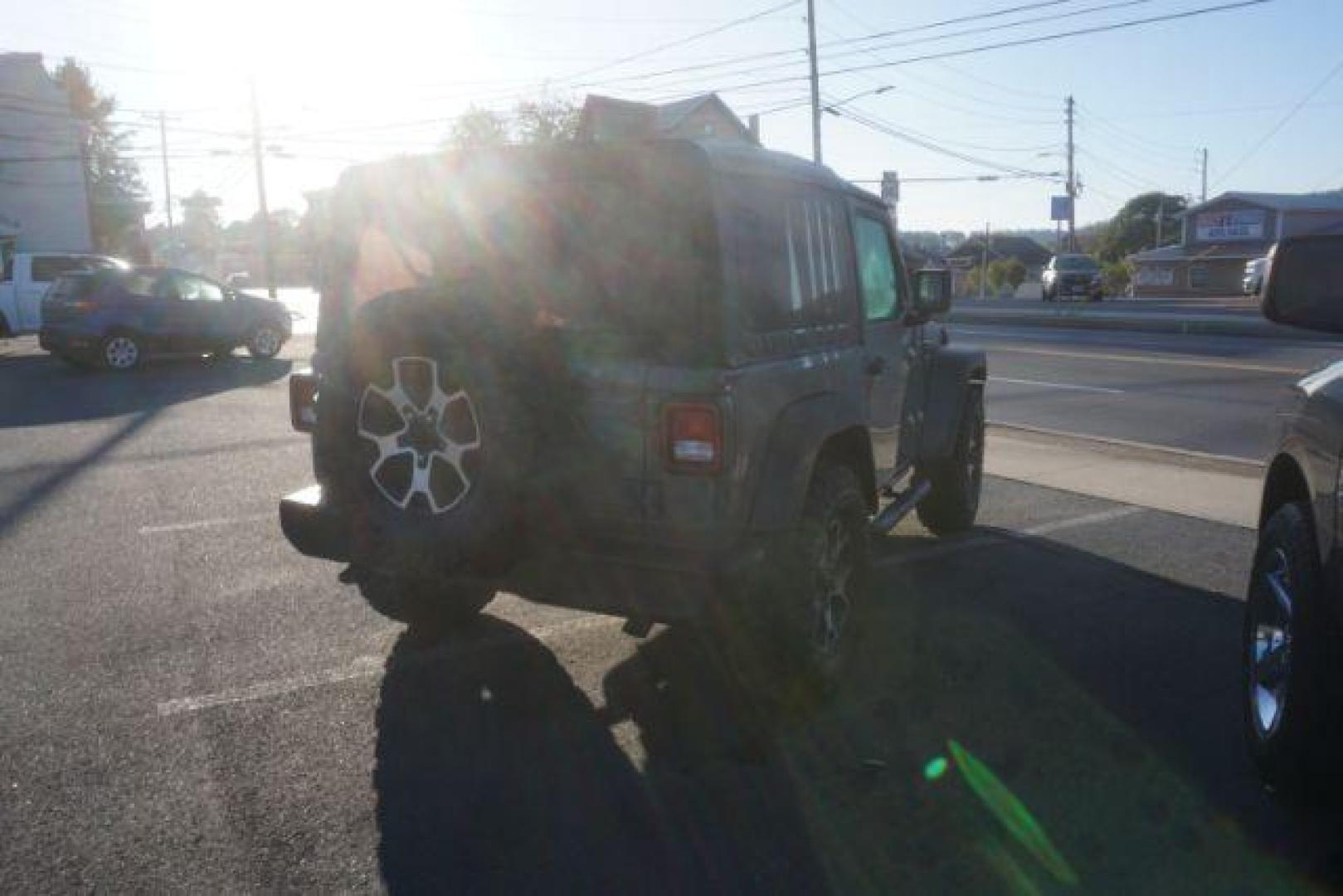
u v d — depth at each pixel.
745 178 4.53
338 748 4.59
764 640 4.50
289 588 6.67
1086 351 21.88
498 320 4.28
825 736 4.70
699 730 4.75
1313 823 4.05
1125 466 10.41
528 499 4.30
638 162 4.38
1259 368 18.61
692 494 4.25
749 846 3.88
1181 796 4.23
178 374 18.28
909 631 5.95
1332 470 3.75
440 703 5.03
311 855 3.81
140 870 3.72
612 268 4.43
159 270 19.31
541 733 4.73
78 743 4.63
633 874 3.72
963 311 35.00
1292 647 3.88
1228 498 9.06
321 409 4.48
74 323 18.33
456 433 4.30
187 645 5.74
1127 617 6.18
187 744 4.62
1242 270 61.91
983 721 4.86
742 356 4.34
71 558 7.34
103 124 60.66
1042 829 4.00
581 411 4.36
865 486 5.54
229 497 9.11
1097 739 4.69
